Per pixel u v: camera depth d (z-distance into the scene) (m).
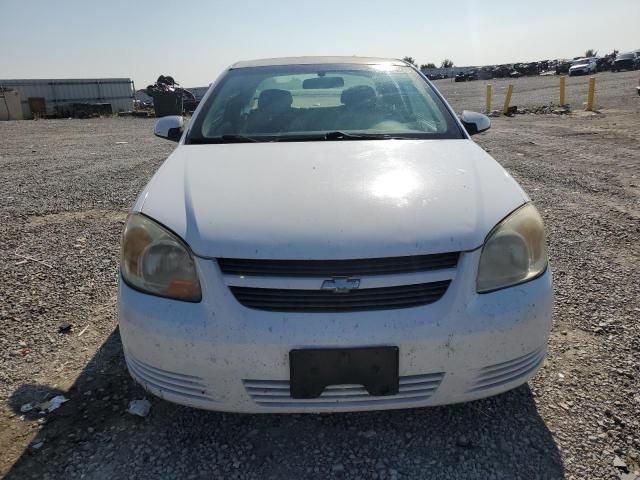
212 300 1.68
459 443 1.91
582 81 32.25
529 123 12.84
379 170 2.11
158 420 2.05
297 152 2.36
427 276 1.67
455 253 1.72
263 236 1.71
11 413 2.09
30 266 3.67
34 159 9.09
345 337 1.61
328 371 1.64
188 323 1.67
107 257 3.84
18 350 2.56
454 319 1.66
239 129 2.72
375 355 1.62
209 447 1.91
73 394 2.21
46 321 2.85
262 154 2.34
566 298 3.02
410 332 1.63
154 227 1.82
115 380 2.31
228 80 3.13
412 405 1.72
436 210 1.81
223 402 1.72
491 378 1.76
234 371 1.67
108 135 13.88
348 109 2.84
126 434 1.98
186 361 1.69
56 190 6.24
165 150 10.03
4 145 11.58
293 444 1.93
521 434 1.95
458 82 50.56
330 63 3.27
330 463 1.84
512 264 1.77
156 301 1.74
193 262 1.72
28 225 4.75
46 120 23.09
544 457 1.84
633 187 5.69
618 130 10.59
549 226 4.39
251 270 1.69
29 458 1.85
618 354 2.44
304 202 1.85
